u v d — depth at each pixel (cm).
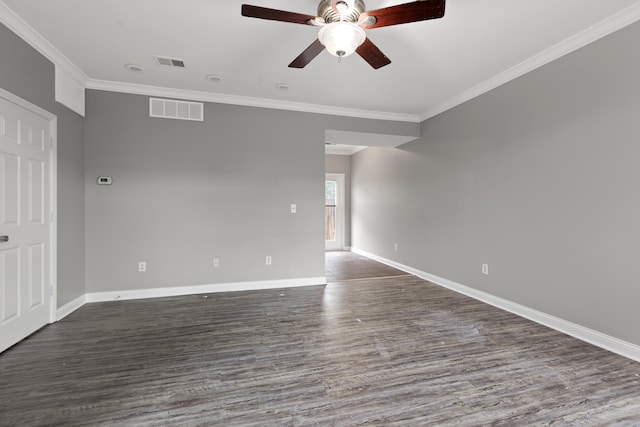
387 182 593
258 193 413
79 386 191
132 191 367
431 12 176
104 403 175
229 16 231
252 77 339
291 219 427
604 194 240
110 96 357
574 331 263
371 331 278
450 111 411
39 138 272
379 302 361
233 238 404
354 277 487
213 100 392
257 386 193
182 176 384
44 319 283
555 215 277
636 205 221
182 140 382
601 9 220
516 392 187
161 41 266
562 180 271
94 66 314
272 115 417
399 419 164
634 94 221
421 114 469
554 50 272
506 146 327
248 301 363
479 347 246
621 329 231
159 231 377
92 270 355
